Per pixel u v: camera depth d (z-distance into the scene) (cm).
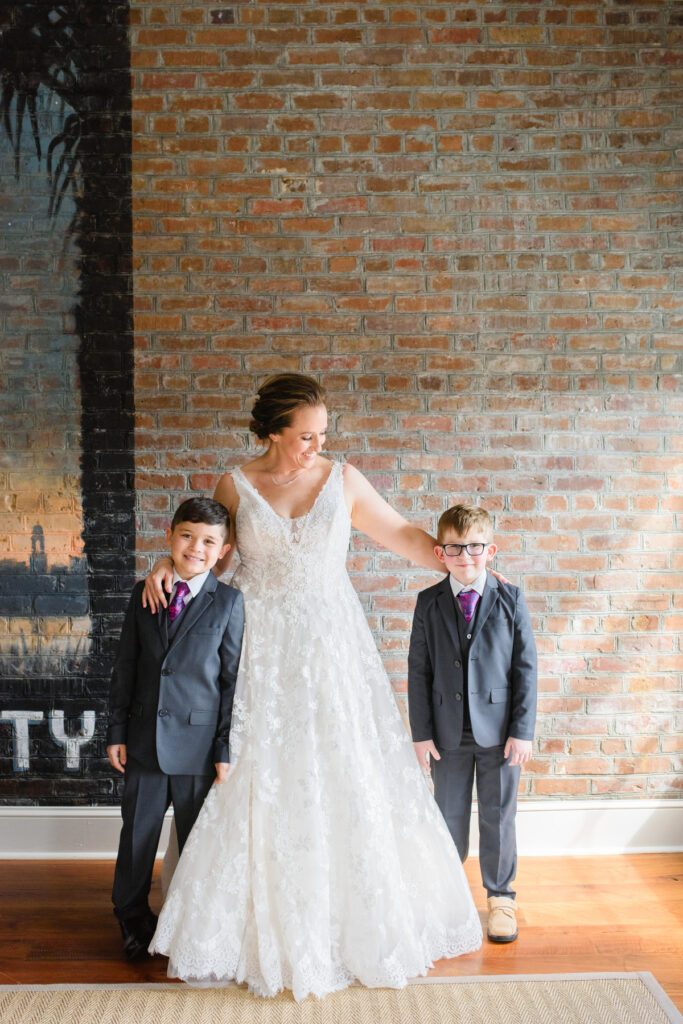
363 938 201
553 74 279
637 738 285
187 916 201
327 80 276
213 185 275
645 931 233
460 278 279
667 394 284
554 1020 193
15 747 279
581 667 285
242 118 275
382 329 279
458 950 217
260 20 274
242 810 205
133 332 276
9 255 275
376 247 278
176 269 276
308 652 212
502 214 279
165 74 274
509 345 281
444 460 281
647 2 279
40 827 278
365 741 215
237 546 225
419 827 219
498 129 278
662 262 282
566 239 280
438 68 277
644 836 284
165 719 210
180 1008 197
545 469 282
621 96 280
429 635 235
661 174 281
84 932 232
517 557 283
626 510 284
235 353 277
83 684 279
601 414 283
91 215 275
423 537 237
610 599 285
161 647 212
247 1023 191
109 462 277
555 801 284
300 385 217
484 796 233
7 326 275
